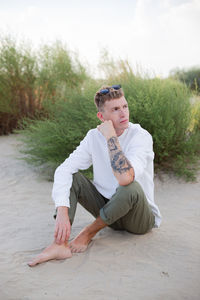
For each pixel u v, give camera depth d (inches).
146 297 70.0
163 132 161.3
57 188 88.7
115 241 94.8
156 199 140.3
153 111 162.6
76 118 182.4
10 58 255.0
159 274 78.8
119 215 85.0
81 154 94.0
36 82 263.9
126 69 217.6
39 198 141.0
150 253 88.5
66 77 264.4
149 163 93.3
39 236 102.0
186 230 105.0
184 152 173.3
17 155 210.5
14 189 153.3
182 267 81.9
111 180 92.8
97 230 90.3
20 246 94.6
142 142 90.0
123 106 89.7
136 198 83.4
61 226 84.5
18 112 266.7
